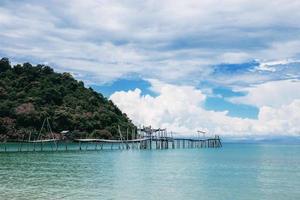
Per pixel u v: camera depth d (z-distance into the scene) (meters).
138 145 163.62
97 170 68.06
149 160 92.94
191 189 48.12
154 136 153.38
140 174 62.81
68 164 78.88
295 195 45.03
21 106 171.75
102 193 44.03
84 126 174.88
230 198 43.03
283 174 65.75
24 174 60.62
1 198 40.06
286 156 118.19
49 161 85.12
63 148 143.00
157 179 56.66
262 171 70.62
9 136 159.62
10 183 50.44
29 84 197.00
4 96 179.88
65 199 40.12
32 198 40.25
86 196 42.03
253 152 147.50
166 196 43.31
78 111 184.62
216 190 47.72
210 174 64.69
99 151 128.38
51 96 188.25
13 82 196.62
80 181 53.28
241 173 66.94
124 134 177.38
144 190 46.62
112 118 190.38
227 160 98.19
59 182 51.97
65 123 173.25
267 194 45.50
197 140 180.00
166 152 132.50
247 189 48.75
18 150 122.75
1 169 67.44
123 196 42.59
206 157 109.38
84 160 89.44
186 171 68.75
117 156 104.94
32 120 166.50
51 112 174.12
